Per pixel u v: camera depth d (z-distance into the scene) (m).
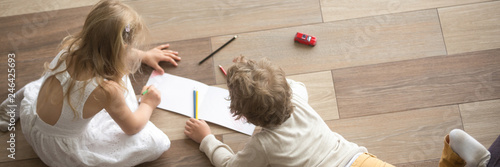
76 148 1.34
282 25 1.69
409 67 1.63
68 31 1.69
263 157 1.16
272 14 1.71
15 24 1.70
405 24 1.68
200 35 1.68
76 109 1.18
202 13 1.71
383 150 1.54
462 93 1.59
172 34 1.68
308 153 1.16
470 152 1.22
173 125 1.56
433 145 1.54
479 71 1.62
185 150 1.53
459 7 1.70
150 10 1.71
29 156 1.52
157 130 1.47
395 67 1.63
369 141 1.55
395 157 1.53
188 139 1.54
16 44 1.67
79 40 1.13
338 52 1.65
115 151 1.40
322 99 1.60
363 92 1.60
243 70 1.04
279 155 1.14
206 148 1.45
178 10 1.71
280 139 1.13
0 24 1.69
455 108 1.58
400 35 1.67
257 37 1.68
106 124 1.43
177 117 1.57
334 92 1.61
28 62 1.65
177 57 1.64
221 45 1.67
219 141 1.46
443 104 1.58
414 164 1.52
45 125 1.27
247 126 1.56
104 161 1.38
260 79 1.03
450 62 1.63
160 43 1.67
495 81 1.60
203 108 1.57
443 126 1.56
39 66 1.64
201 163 1.51
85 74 1.13
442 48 1.65
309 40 1.63
